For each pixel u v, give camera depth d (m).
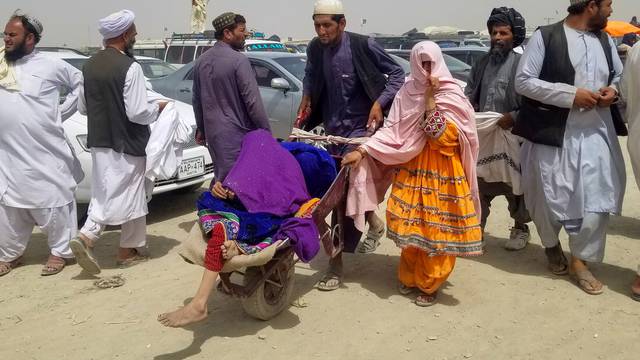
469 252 3.99
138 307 4.34
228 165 4.86
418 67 3.92
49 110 4.95
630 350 3.60
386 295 4.43
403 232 4.08
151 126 5.36
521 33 4.84
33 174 4.90
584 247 4.35
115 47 4.89
